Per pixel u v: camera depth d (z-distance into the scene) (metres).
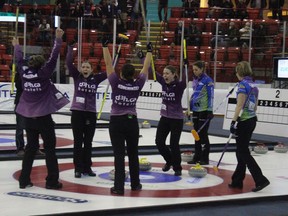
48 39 39.94
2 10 48.78
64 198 12.34
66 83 40.41
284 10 45.91
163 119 16.02
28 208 11.14
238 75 14.19
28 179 13.58
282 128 27.98
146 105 35.06
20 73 13.51
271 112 28.50
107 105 38.59
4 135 24.88
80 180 14.72
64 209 11.12
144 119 35.03
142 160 16.72
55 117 34.44
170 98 15.74
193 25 42.41
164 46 41.84
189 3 49.50
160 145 16.23
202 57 40.59
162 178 15.50
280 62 32.69
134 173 13.48
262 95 28.98
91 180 14.77
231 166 18.36
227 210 12.18
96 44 41.59
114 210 11.16
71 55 15.00
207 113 18.14
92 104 15.01
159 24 46.69
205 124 18.09
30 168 13.62
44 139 13.44
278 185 15.12
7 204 11.52
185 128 31.11
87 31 41.91
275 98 28.39
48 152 13.48
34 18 41.09
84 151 15.32
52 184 13.44
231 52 40.19
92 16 44.34
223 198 12.96
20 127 18.14
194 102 18.22
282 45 38.50
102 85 38.47
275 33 40.72
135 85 12.98
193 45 41.84
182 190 13.84
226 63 39.66
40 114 13.24
